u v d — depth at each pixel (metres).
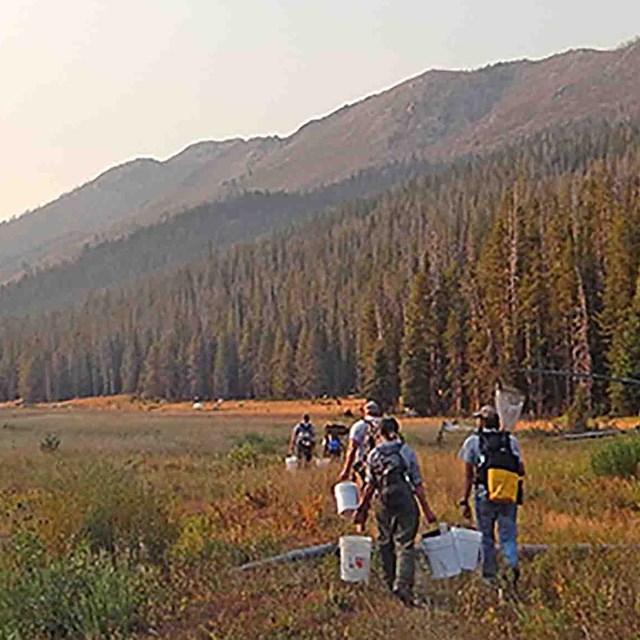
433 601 11.02
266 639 9.70
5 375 176.50
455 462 25.86
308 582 12.09
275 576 12.41
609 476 23.03
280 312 142.75
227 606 11.14
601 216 84.75
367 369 101.69
